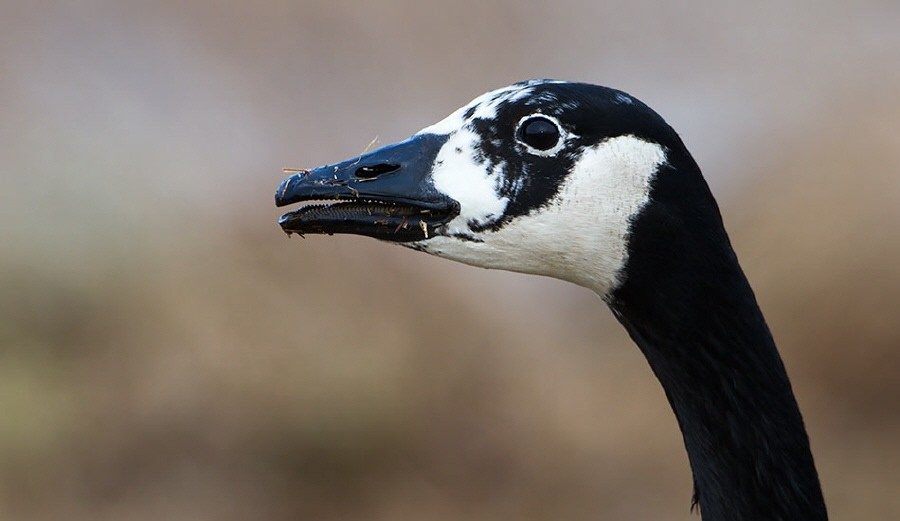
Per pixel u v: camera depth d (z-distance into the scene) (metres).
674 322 6.16
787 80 23.22
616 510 14.37
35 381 14.88
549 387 15.74
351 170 6.46
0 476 14.17
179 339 15.31
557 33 26.28
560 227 6.20
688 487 14.63
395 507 14.32
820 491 6.11
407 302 15.49
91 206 16.69
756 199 18.12
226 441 14.67
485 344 15.68
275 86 23.91
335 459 14.51
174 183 18.53
